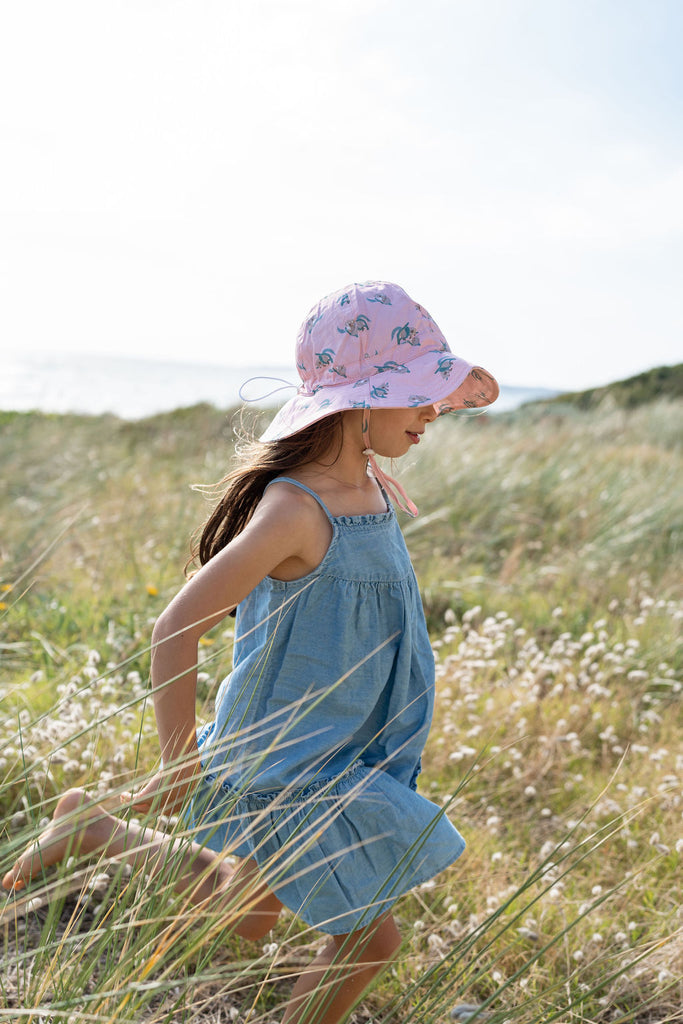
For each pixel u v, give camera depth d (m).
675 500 7.27
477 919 2.29
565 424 11.76
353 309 1.81
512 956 2.17
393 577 1.79
